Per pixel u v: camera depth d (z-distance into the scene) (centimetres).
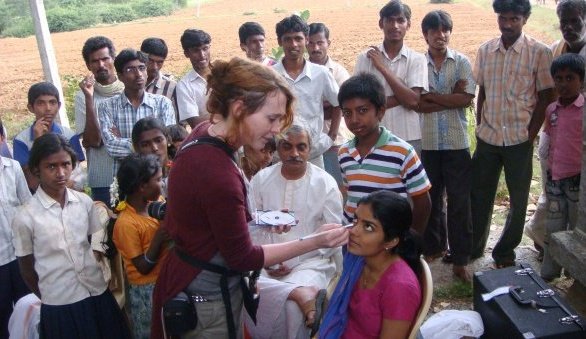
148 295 347
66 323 347
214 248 245
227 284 252
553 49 496
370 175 343
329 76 511
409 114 475
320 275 354
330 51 2245
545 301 336
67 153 344
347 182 358
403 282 262
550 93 449
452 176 480
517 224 473
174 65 2116
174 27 3534
